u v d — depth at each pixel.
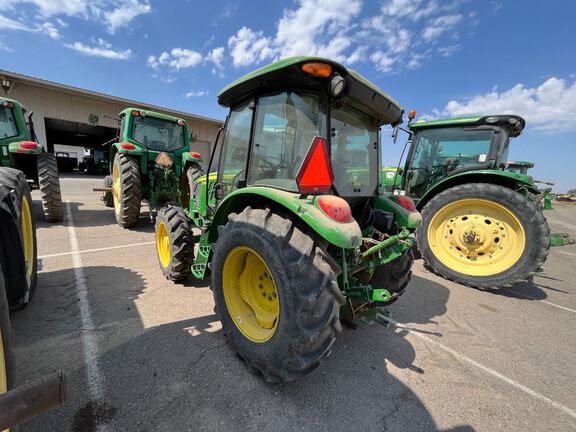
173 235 2.88
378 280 2.39
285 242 1.53
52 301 2.55
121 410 1.47
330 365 1.93
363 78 1.82
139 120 5.24
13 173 2.28
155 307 2.52
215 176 2.77
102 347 1.96
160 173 5.19
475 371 1.95
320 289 1.47
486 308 2.96
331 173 1.48
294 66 1.58
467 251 3.63
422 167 5.02
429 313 2.78
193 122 17.94
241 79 1.95
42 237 4.44
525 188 3.53
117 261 3.58
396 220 2.29
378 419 1.52
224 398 1.58
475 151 4.40
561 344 2.34
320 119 1.72
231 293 1.96
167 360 1.86
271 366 1.60
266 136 1.96
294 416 1.50
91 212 6.55
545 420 1.58
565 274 4.34
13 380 1.18
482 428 1.51
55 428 1.35
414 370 1.93
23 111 5.16
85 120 14.27
